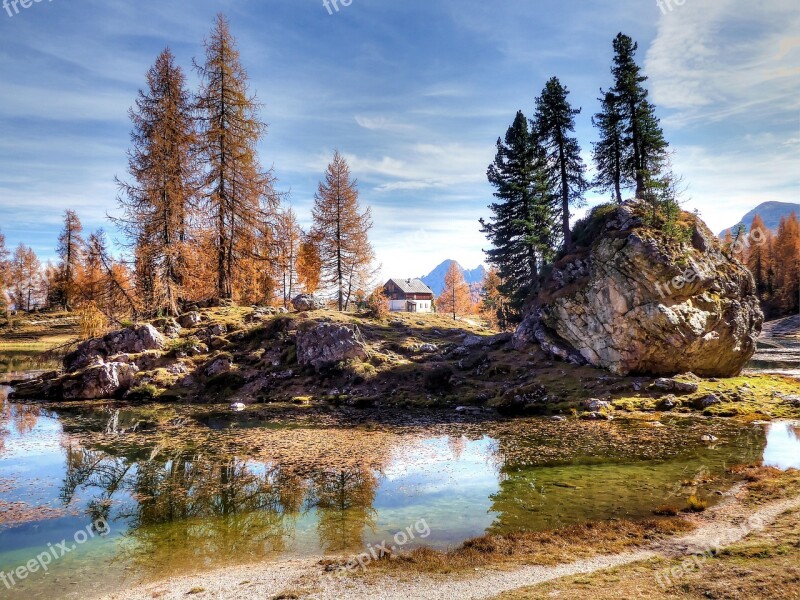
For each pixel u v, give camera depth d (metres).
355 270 60.94
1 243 93.50
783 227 106.19
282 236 59.38
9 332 77.19
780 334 87.69
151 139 47.34
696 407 29.81
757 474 17.48
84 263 84.00
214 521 14.71
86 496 16.88
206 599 10.33
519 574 10.86
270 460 21.33
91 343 43.44
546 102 49.00
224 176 51.53
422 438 25.31
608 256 37.81
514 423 28.66
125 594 10.64
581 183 49.41
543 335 41.81
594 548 12.11
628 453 21.39
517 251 53.28
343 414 32.31
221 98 51.06
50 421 29.89
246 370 41.56
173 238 47.78
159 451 22.88
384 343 47.47
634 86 46.53
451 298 86.69
